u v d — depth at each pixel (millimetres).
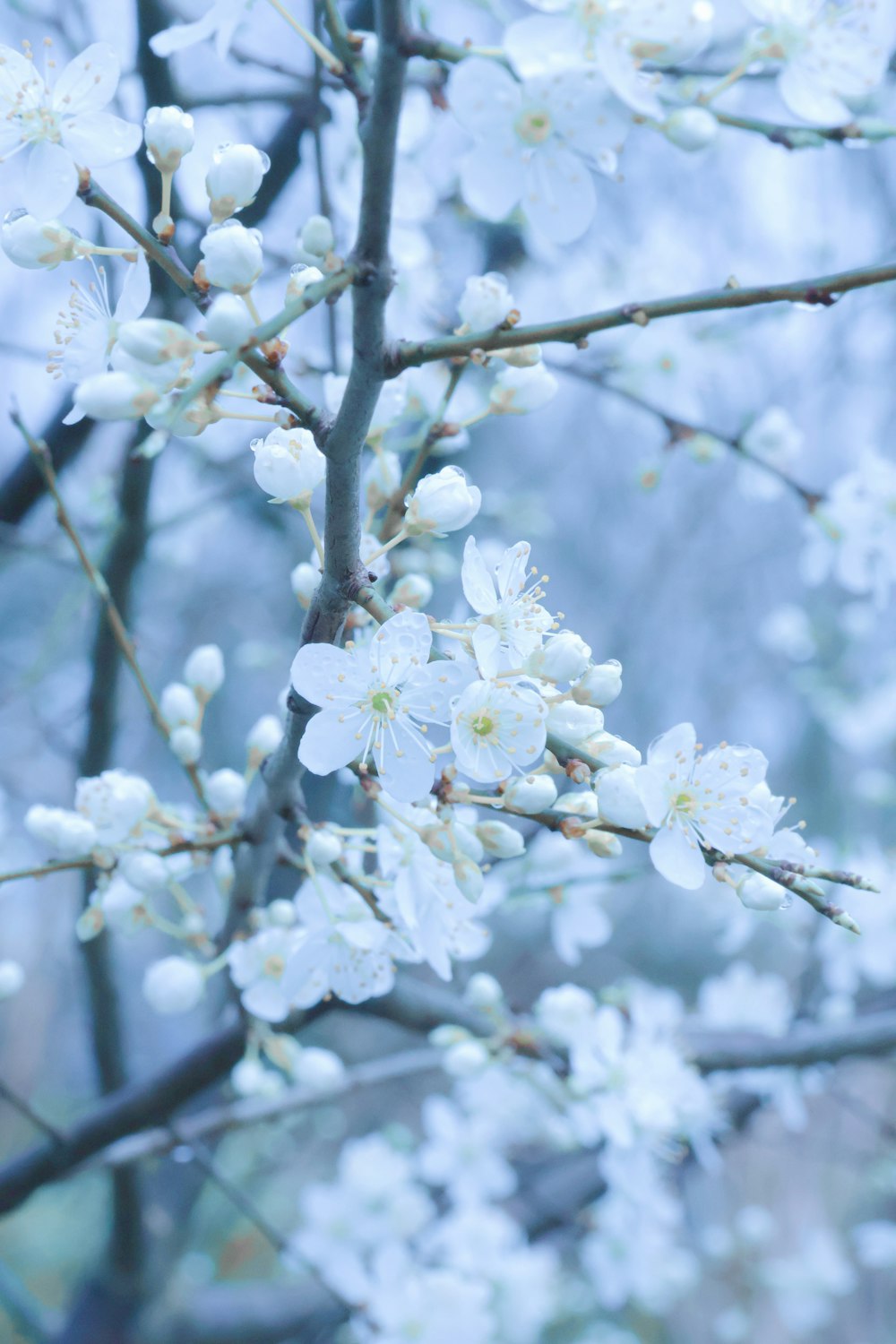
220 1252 1201
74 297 461
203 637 1194
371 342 435
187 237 580
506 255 738
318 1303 921
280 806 494
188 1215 916
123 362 438
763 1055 656
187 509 733
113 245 573
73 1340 838
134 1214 800
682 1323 1418
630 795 442
